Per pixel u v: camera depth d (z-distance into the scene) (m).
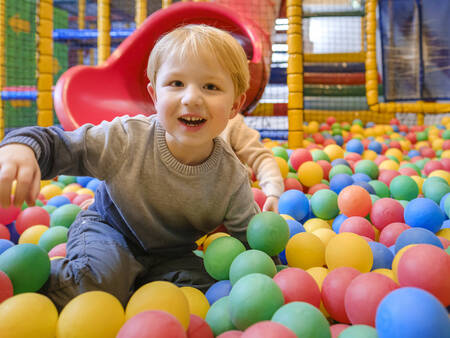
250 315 0.81
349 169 2.26
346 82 4.96
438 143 3.51
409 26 4.58
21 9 4.61
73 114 2.49
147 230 1.20
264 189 1.67
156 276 1.23
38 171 0.92
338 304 0.91
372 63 4.54
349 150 3.02
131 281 1.11
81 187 2.50
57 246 1.36
